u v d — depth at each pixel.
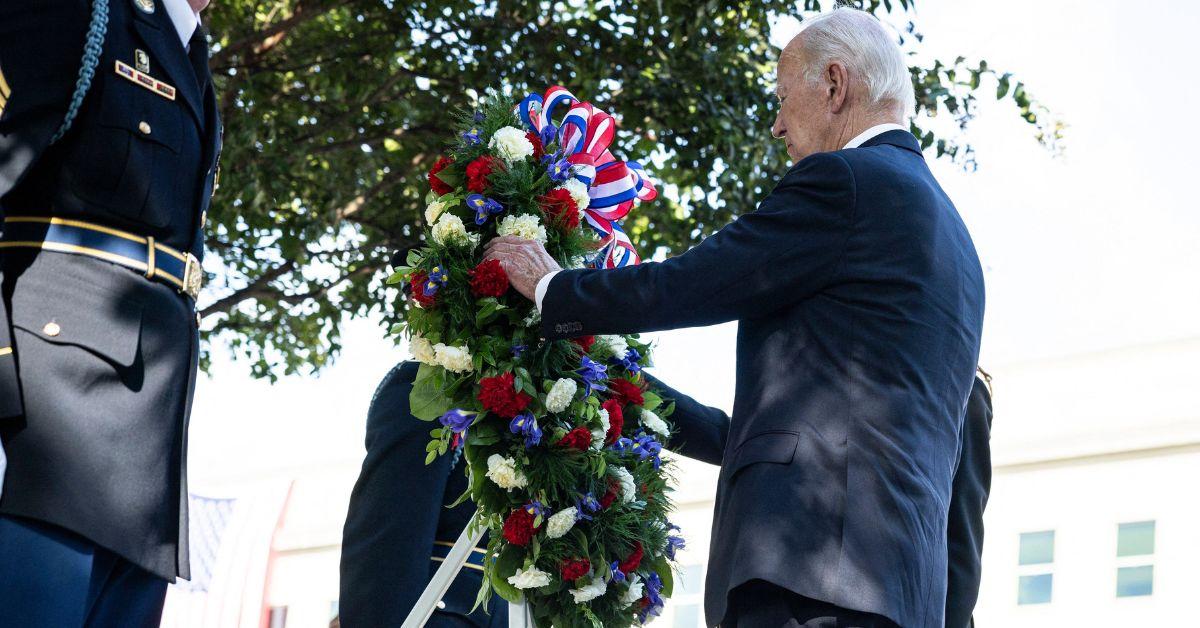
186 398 2.66
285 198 8.54
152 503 2.53
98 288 2.52
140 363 2.55
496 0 8.71
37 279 2.49
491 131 3.12
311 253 9.18
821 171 2.70
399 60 9.03
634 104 8.31
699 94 8.11
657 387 3.45
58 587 2.39
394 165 9.13
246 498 8.30
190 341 2.70
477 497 2.92
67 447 2.43
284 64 9.04
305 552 8.02
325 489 8.27
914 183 2.73
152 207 2.61
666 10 8.13
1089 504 8.05
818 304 2.63
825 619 2.38
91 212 2.54
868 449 2.47
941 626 2.48
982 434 3.33
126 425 2.51
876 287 2.61
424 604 2.99
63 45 2.50
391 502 3.16
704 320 2.68
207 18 9.05
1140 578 7.80
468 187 3.04
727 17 8.65
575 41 8.49
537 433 2.84
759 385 2.61
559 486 2.92
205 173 2.78
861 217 2.65
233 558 7.87
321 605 7.91
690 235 8.52
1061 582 7.97
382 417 3.27
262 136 8.43
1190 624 7.52
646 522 3.05
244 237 9.31
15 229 2.52
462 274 2.92
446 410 2.96
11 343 2.43
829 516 2.43
